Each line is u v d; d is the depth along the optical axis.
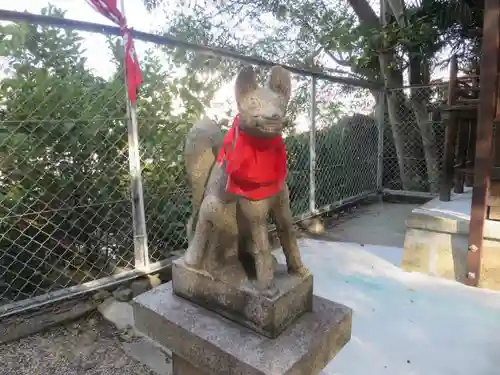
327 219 4.07
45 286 2.26
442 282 2.36
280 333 1.16
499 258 2.22
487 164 2.16
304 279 1.25
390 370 1.55
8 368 1.67
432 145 4.89
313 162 3.68
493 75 2.09
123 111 2.31
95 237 2.38
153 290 1.47
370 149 4.89
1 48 1.99
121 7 2.07
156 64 2.44
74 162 2.24
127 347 1.84
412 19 4.78
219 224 1.21
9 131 1.99
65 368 1.69
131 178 2.25
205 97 2.70
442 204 2.81
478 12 4.65
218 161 1.17
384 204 4.84
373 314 1.98
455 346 1.70
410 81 5.21
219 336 1.15
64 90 2.16
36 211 2.17
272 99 0.99
